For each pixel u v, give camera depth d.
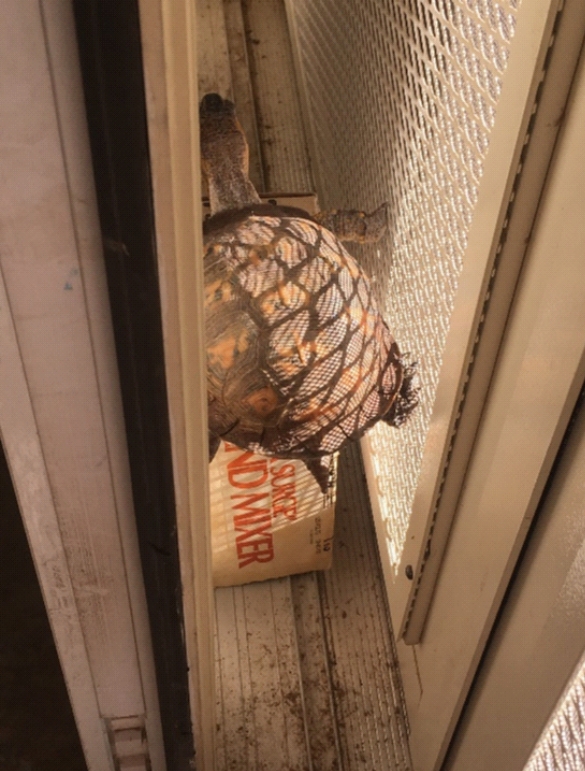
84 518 0.35
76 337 0.29
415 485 0.54
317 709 0.63
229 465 0.57
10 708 0.59
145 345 0.29
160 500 0.34
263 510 0.61
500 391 0.40
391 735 0.62
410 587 0.52
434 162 0.46
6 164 0.25
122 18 0.22
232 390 0.51
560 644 0.36
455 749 0.52
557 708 0.38
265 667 0.64
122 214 0.26
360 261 0.67
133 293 0.28
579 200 0.32
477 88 0.38
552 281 0.34
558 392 0.34
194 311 0.29
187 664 0.42
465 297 0.40
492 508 0.41
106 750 0.49
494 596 0.41
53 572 0.38
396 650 0.64
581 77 0.32
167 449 0.32
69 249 0.27
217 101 0.65
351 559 0.69
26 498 0.34
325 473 0.56
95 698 0.45
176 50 0.23
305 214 0.58
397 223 0.55
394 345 0.54
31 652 0.61
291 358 0.50
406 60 0.48
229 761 0.61
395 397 0.53
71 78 0.23
